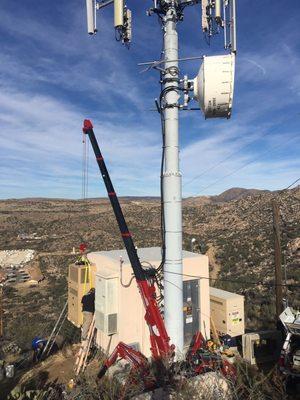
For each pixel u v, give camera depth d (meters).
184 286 12.52
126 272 12.02
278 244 14.48
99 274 12.20
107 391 9.57
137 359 10.52
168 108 10.42
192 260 12.67
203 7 10.39
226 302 13.38
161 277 11.38
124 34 10.46
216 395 8.54
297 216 60.91
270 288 28.70
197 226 79.12
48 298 47.12
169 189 10.45
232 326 13.35
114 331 11.93
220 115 10.12
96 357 12.84
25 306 43.59
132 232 79.19
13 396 10.06
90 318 13.02
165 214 10.55
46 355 14.63
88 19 10.63
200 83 9.84
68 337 17.16
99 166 11.57
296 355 10.81
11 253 80.50
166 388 8.94
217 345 12.14
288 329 11.09
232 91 9.69
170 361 9.89
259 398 8.95
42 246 85.38
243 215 76.06
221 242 55.38
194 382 8.91
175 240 10.48
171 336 10.42
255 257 42.44
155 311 10.28
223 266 43.09
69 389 10.34
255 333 12.44
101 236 89.00
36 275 62.53
